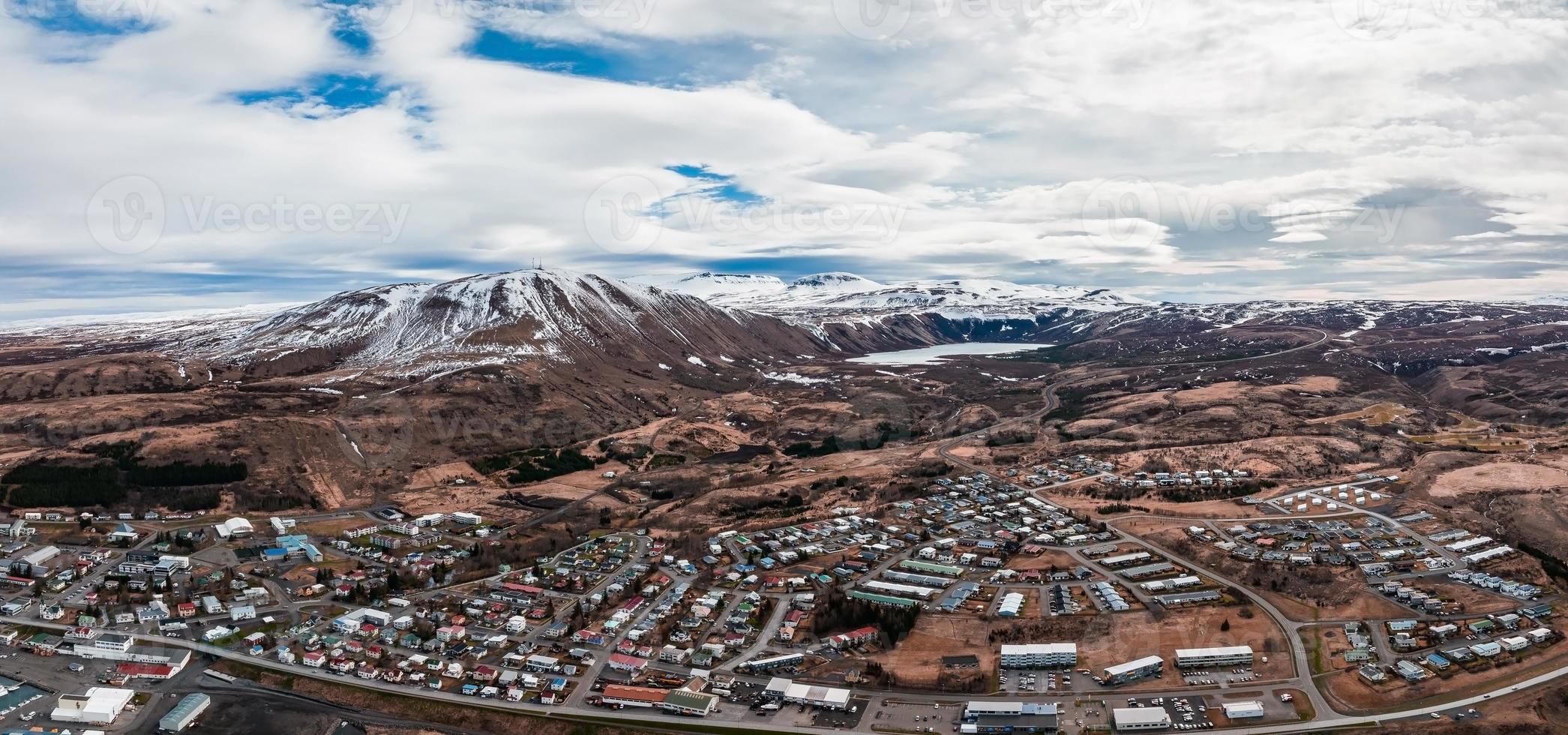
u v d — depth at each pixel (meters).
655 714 150.62
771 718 147.75
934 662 163.88
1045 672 158.88
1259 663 158.00
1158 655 162.25
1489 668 152.12
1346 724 138.12
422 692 160.62
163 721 149.88
